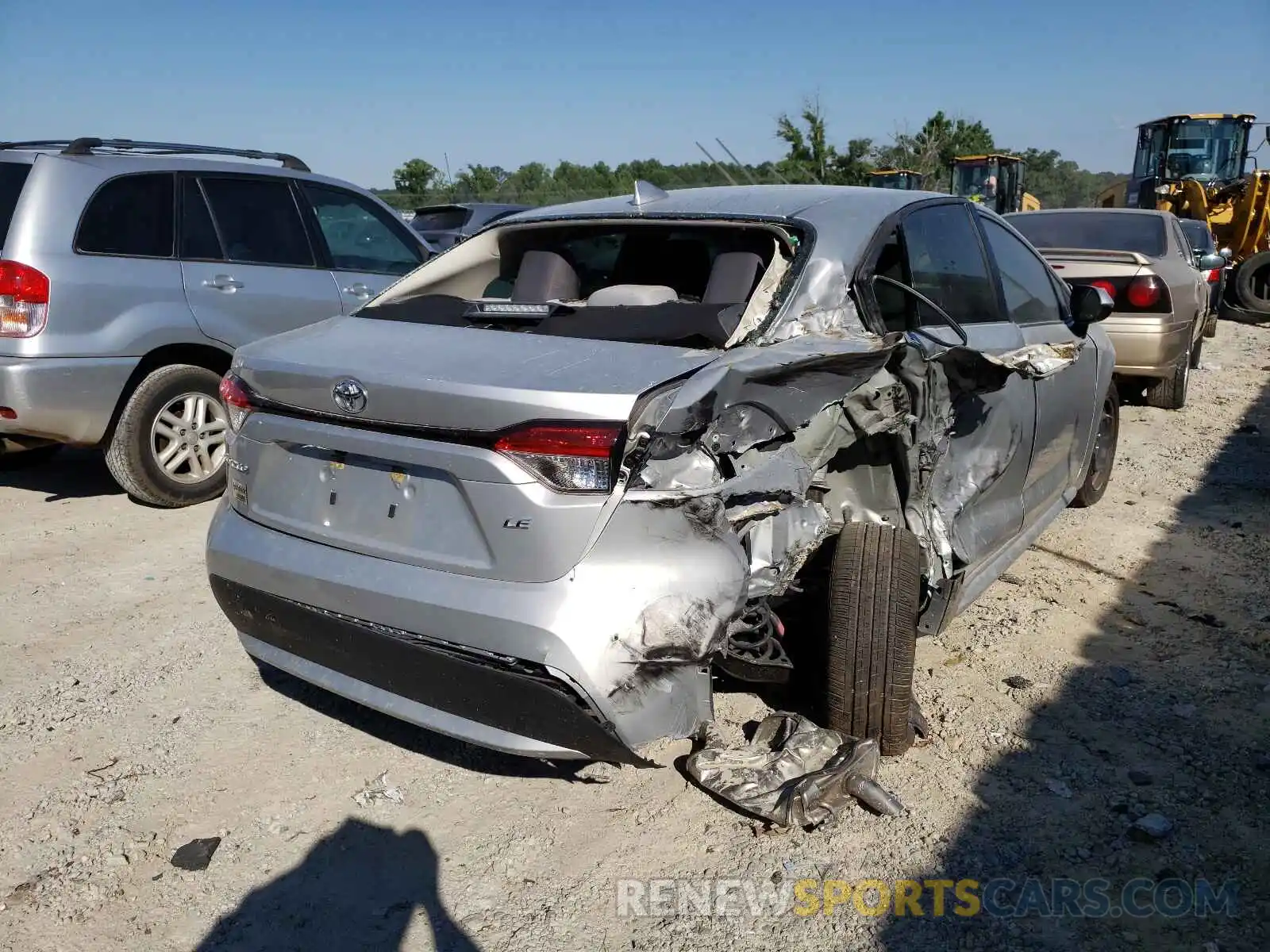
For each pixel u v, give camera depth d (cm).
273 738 362
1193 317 875
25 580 499
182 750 354
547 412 263
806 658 361
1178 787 327
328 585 296
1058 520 591
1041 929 268
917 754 346
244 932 272
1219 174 1973
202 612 466
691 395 271
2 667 411
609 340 308
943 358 343
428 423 277
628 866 294
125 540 557
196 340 604
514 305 343
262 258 644
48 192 554
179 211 608
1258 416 880
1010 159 2502
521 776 339
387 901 282
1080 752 347
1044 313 490
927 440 347
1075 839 303
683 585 273
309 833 311
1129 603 474
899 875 288
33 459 717
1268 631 441
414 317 356
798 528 318
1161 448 764
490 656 271
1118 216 953
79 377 555
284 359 311
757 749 336
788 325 323
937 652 423
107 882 290
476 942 267
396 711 295
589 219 391
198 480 616
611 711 267
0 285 539
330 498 304
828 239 347
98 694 390
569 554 264
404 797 328
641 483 268
